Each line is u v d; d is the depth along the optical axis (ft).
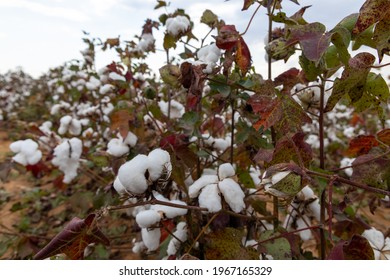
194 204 3.45
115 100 7.44
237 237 3.18
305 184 2.26
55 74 19.22
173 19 4.81
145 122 5.58
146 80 7.43
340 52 2.60
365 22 2.46
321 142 3.12
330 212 2.32
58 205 9.25
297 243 3.87
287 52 3.04
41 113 20.38
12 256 5.98
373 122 12.34
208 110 5.68
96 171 8.95
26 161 5.92
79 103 11.07
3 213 9.23
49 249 2.39
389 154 2.93
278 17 3.32
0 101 21.95
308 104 3.53
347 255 2.20
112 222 7.70
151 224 3.23
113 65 7.13
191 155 3.96
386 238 3.28
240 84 3.72
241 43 3.42
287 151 2.67
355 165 2.92
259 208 4.12
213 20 4.78
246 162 4.57
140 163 2.59
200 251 3.52
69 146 5.89
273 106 2.91
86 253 5.78
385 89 2.81
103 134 8.30
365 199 8.23
